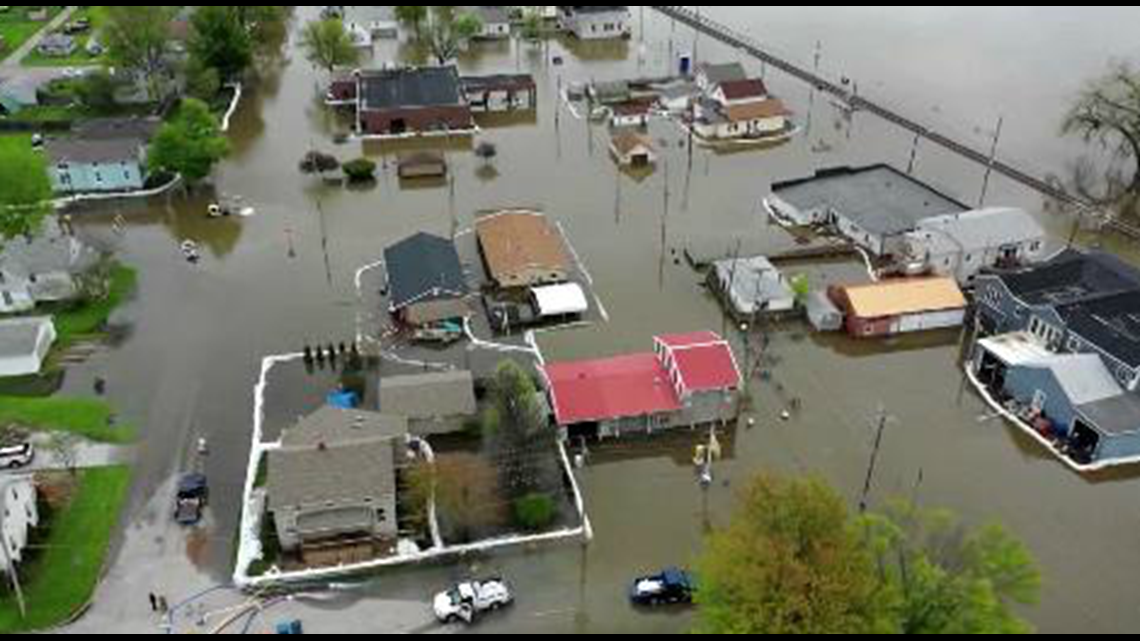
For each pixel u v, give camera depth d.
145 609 59.19
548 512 65.12
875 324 84.12
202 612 59.00
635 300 88.44
